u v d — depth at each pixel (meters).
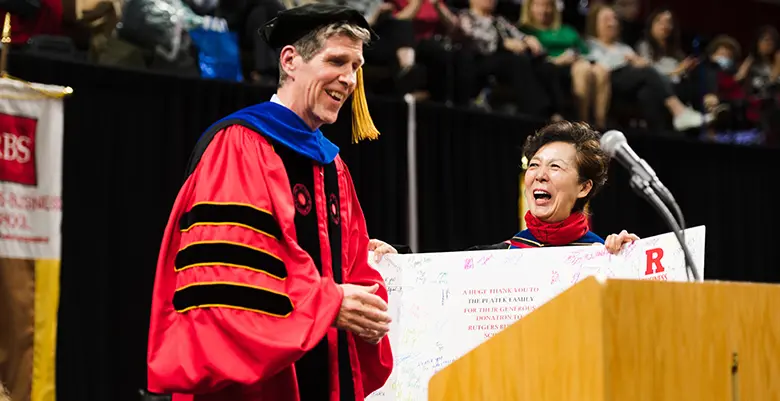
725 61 13.16
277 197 3.56
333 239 3.84
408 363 4.40
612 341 2.63
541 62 10.22
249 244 3.44
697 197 10.88
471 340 4.34
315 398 3.73
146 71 8.05
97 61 8.07
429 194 9.32
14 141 6.93
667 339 2.73
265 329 3.32
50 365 6.92
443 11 10.28
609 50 11.72
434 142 9.41
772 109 11.98
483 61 9.96
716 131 11.83
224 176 3.55
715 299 2.86
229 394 3.51
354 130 4.05
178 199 3.62
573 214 4.73
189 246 3.47
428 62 9.64
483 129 9.69
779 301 2.98
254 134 3.65
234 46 8.62
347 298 3.42
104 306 7.66
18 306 6.82
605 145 3.74
